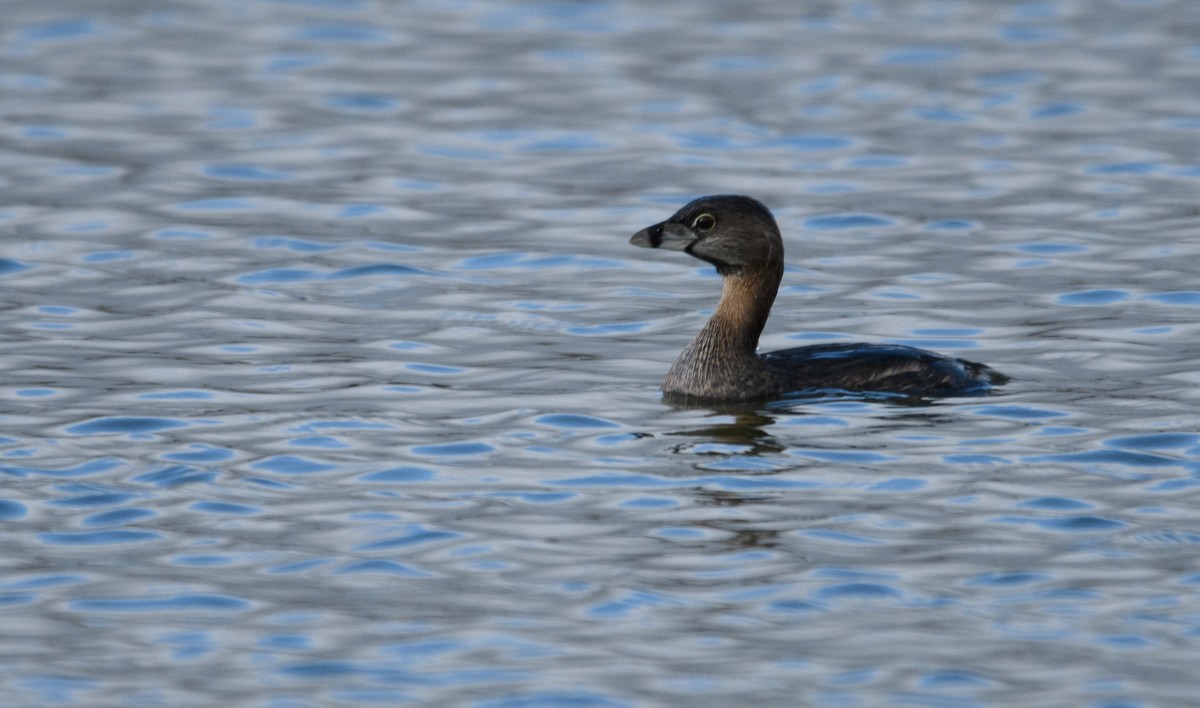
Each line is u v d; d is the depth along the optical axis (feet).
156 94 91.20
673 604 36.70
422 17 107.76
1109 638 34.86
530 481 43.80
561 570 38.45
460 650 34.73
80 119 86.53
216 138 83.97
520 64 97.35
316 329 58.39
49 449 46.14
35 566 38.70
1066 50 98.27
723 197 51.98
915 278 64.13
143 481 43.78
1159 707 32.22
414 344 56.70
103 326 58.44
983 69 94.94
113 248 67.77
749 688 33.12
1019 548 39.22
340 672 33.88
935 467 44.29
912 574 37.93
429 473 44.47
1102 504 41.65
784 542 39.75
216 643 35.14
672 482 43.60
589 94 91.45
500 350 56.13
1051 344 55.77
